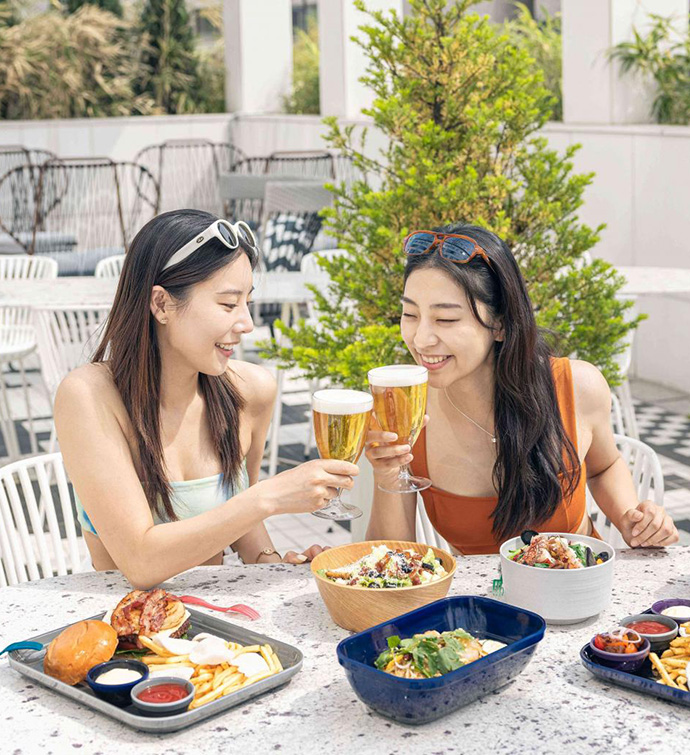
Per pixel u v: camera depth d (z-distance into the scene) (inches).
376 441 58.4
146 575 59.1
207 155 423.2
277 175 326.0
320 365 98.0
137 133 411.2
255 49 419.5
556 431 68.1
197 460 69.8
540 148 104.3
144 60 438.0
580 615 52.6
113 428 62.7
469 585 59.3
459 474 71.1
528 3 381.1
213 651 47.9
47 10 422.0
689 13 240.5
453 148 101.3
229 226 62.6
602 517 84.1
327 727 44.2
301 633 53.4
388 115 98.4
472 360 64.4
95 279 184.1
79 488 61.6
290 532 156.9
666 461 182.2
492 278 64.2
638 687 45.9
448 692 43.2
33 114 405.1
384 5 314.3
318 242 279.9
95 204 407.2
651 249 228.1
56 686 47.1
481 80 102.5
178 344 63.6
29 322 190.5
